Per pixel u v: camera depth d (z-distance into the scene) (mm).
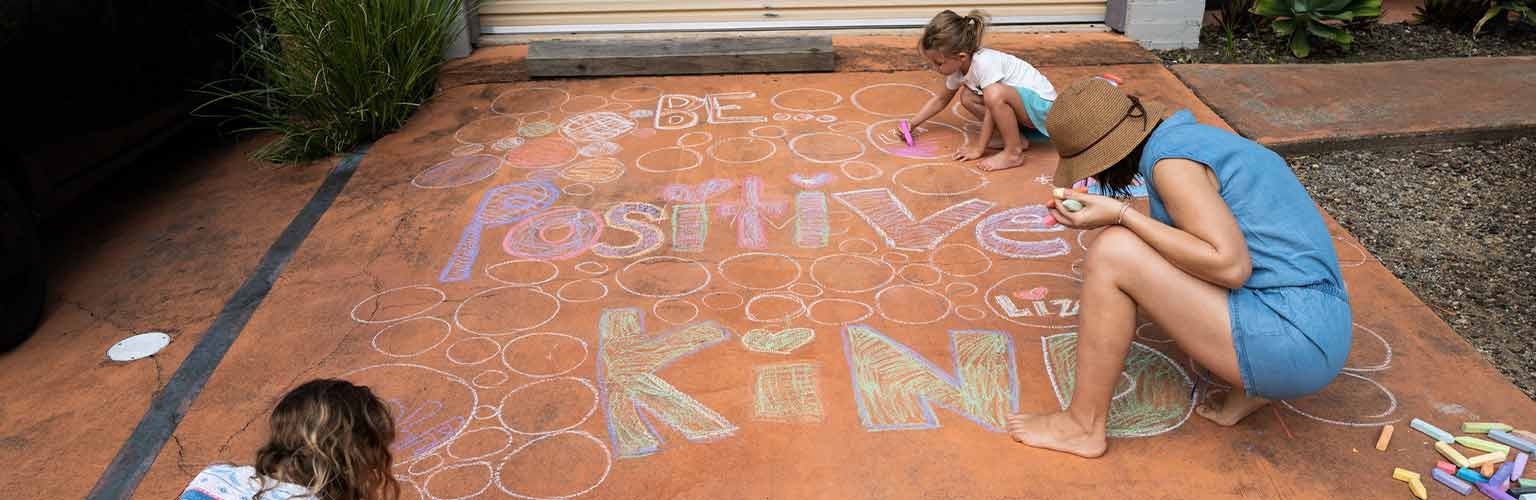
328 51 4488
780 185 4090
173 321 3334
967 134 4570
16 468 2646
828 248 3598
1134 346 2957
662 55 5242
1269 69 5113
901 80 5172
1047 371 2875
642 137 4582
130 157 4090
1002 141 4488
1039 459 2521
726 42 5434
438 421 2723
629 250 3613
